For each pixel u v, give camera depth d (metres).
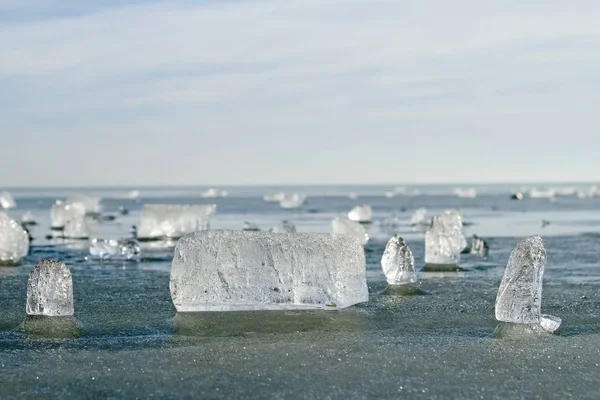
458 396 4.12
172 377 4.39
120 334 5.44
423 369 4.57
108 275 8.88
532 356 4.87
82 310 6.35
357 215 23.31
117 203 48.94
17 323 5.84
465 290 7.66
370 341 5.23
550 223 22.77
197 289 6.20
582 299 7.10
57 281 6.11
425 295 7.27
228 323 5.79
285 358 4.78
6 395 4.11
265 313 6.15
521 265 5.86
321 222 22.34
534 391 4.21
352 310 6.37
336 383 4.30
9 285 7.95
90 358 4.77
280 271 6.33
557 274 9.34
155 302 6.77
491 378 4.42
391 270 7.80
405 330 5.61
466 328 5.70
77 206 21.45
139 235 16.28
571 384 4.34
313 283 6.36
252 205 42.00
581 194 67.06
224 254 6.29
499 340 5.28
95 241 11.35
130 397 4.07
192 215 16.36
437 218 10.25
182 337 5.35
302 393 4.13
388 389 4.21
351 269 6.64
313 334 5.45
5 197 38.81
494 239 15.57
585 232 18.16
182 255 6.25
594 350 5.02
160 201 54.59
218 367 4.58
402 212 32.59
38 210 36.09
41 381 4.32
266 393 4.13
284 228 13.08
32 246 13.59
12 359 4.76
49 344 5.15
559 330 5.67
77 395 4.11
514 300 5.84
